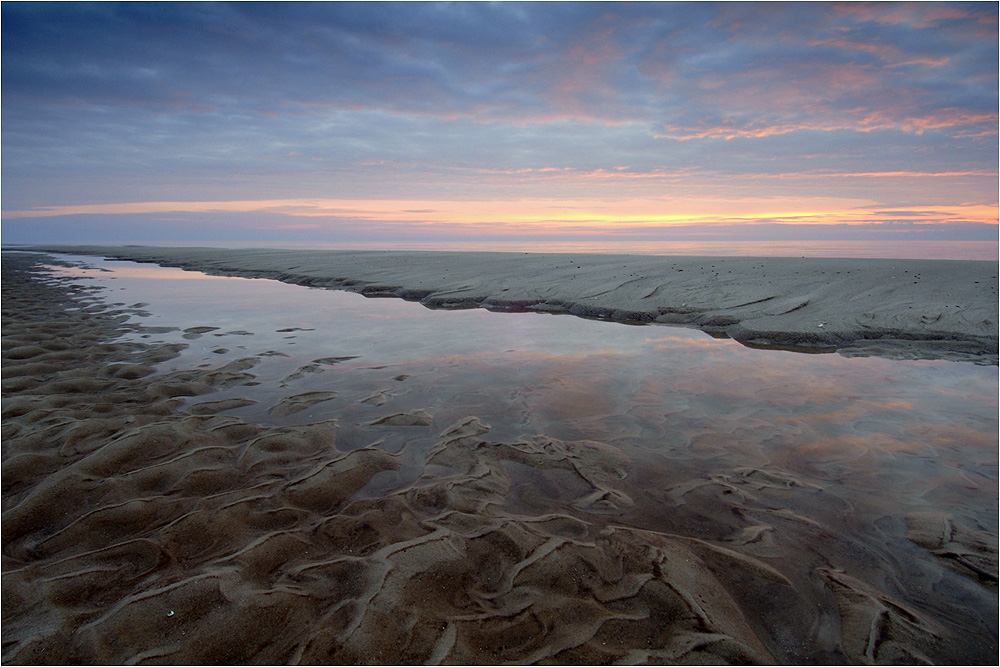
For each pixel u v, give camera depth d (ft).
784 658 5.79
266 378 16.29
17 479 9.37
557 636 5.89
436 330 23.99
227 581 6.55
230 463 10.19
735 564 7.34
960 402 13.96
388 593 6.36
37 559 7.25
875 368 17.35
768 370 17.20
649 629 6.05
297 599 6.30
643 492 9.44
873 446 11.31
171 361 18.15
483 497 9.07
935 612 6.51
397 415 13.12
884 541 7.96
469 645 5.68
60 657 5.44
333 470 9.87
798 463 10.57
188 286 44.52
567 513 8.64
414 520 8.23
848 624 6.29
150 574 6.82
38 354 18.66
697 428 12.35
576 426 12.48
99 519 8.11
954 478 9.89
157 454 10.40
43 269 67.97
